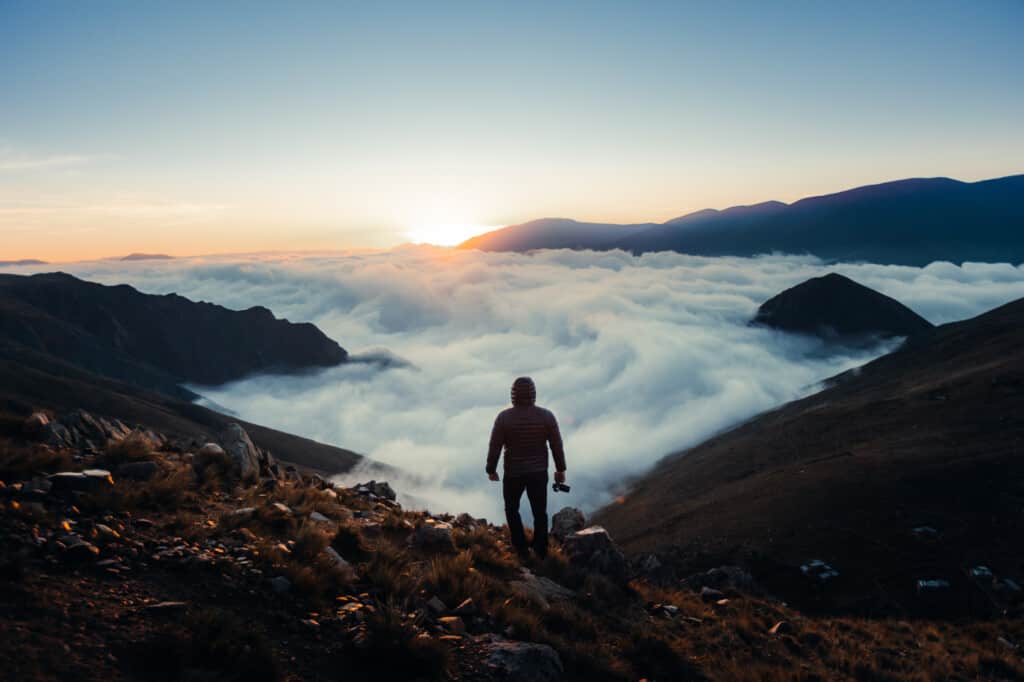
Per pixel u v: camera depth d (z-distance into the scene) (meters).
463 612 6.38
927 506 74.19
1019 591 51.16
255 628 4.95
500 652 5.64
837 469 96.31
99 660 4.01
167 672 4.14
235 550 6.17
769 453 135.25
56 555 5.10
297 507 8.69
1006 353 145.38
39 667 3.74
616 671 6.20
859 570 63.03
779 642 10.00
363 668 4.95
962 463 83.31
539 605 7.44
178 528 6.50
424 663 5.04
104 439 9.29
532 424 9.51
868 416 133.25
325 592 6.02
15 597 4.38
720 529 85.50
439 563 7.49
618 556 10.65
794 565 67.50
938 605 52.62
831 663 9.68
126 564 5.35
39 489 6.33
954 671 11.90
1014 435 90.88
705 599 12.37
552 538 11.71
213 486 8.48
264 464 11.54
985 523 66.38
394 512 10.82
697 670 7.13
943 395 127.44
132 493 6.84
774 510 86.12
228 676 4.25
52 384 167.38
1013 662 13.29
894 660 11.12
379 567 6.68
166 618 4.70
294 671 4.61
